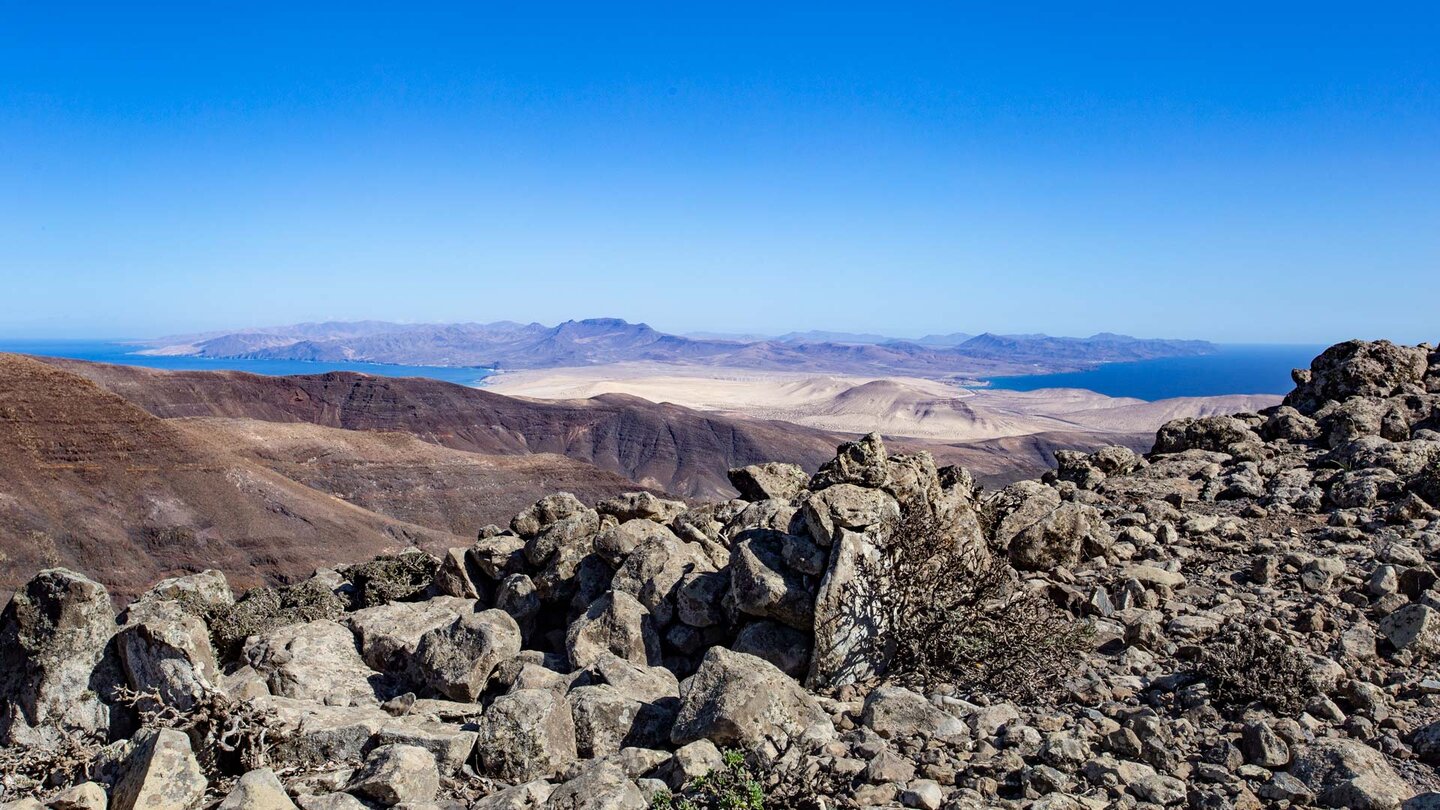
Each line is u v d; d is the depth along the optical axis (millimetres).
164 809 5711
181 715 6781
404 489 135750
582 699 7141
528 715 6707
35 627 7953
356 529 107750
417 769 6160
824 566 8211
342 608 11016
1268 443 16312
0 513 87812
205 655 7895
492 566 10633
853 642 7797
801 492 11148
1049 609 8695
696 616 8680
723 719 6418
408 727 7090
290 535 101875
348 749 6855
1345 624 8344
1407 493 11977
